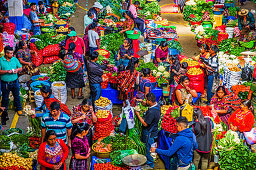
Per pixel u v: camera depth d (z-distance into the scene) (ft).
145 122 22.08
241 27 42.86
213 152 22.70
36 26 43.09
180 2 57.47
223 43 40.93
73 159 19.43
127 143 22.71
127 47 32.76
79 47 33.14
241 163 21.34
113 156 21.81
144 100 25.81
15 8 40.04
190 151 19.44
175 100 26.30
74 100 31.60
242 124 23.88
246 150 22.06
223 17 49.49
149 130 22.47
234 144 22.30
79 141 18.84
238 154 21.63
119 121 25.38
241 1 60.23
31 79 32.12
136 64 27.96
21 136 23.52
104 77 30.91
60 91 29.58
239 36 43.83
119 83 28.17
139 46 39.22
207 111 25.16
